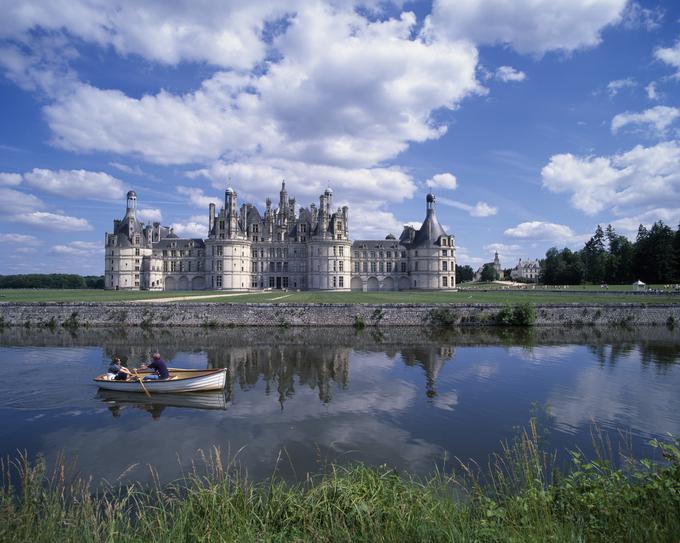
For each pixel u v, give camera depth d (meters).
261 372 33.12
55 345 44.38
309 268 141.12
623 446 19.14
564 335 52.94
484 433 20.81
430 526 9.47
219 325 58.84
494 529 9.02
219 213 137.12
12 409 24.14
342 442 19.69
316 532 9.78
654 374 32.88
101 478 16.16
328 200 146.38
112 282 142.62
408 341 47.94
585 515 9.62
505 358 38.62
